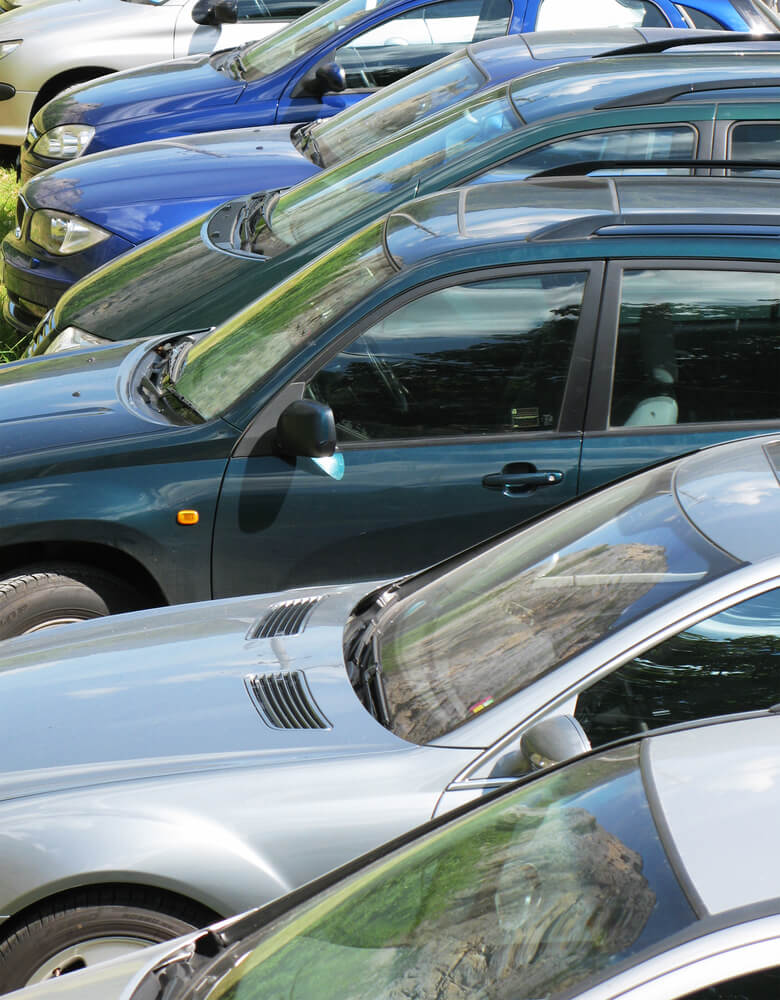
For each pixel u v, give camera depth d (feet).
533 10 70.95
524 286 35.68
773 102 50.01
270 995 16.97
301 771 22.65
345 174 53.31
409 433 35.58
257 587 35.73
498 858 16.97
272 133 66.13
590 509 28.32
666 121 49.65
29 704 25.66
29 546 35.94
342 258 39.73
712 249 35.78
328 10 74.59
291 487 35.04
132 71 78.89
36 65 92.68
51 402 38.09
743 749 16.53
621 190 40.34
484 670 24.09
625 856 15.01
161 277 50.01
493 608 25.80
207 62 78.23
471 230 37.50
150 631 29.01
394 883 18.02
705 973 12.85
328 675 25.66
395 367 35.60
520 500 35.47
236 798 22.27
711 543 24.04
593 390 35.60
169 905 22.36
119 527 34.76
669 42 57.26
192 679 25.93
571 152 49.49
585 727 22.58
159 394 38.70
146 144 65.72
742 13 71.46
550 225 36.88
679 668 22.63
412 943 16.52
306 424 33.60
